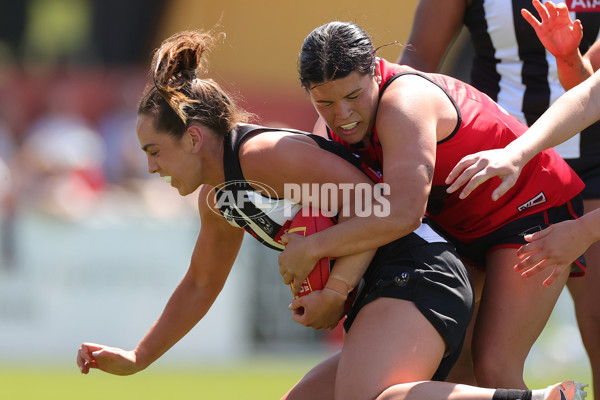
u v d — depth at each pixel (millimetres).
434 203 11781
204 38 11289
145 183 34688
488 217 11727
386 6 35406
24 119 38875
